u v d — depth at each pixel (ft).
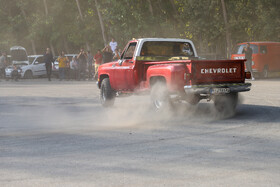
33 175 24.57
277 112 50.47
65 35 213.66
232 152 29.94
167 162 27.25
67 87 103.30
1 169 25.96
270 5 161.48
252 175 24.13
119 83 57.06
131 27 163.63
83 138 35.99
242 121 44.04
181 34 168.45
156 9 176.86
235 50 134.92
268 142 33.30
